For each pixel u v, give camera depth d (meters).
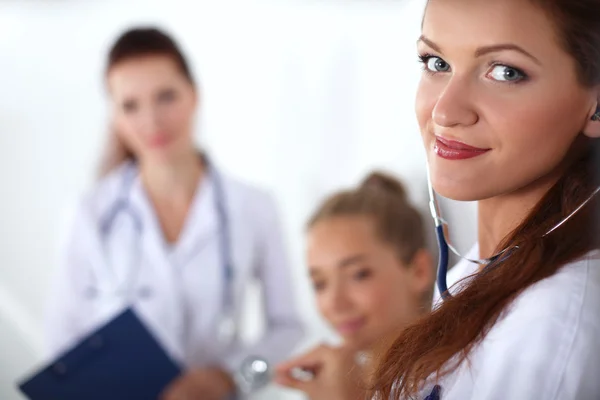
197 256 1.36
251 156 2.41
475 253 0.49
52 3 2.46
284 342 1.41
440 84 0.44
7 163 2.38
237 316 1.41
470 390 0.42
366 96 2.24
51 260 2.28
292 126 2.38
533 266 0.42
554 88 0.40
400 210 1.04
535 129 0.40
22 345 2.04
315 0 2.38
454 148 0.42
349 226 1.01
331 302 1.00
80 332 1.36
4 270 2.23
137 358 1.21
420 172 1.30
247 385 1.24
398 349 0.47
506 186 0.42
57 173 2.39
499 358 0.40
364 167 2.21
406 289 1.02
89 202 1.39
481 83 0.41
